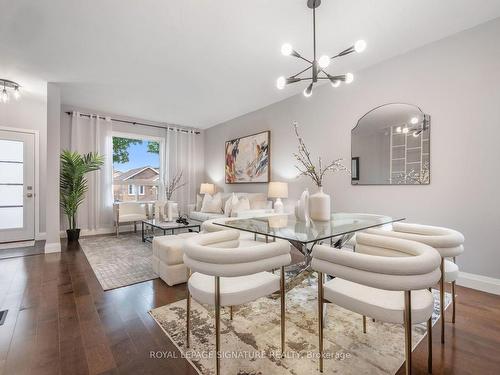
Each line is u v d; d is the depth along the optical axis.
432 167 2.67
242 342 1.59
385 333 1.69
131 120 5.49
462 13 2.22
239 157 5.35
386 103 3.02
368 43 2.67
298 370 1.35
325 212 2.20
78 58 2.95
